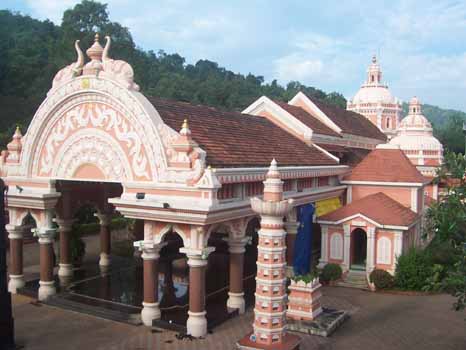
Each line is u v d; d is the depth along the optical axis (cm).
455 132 9556
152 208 1884
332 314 2100
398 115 5712
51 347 1780
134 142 2002
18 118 6019
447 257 2591
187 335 1862
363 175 3067
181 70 12912
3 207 1764
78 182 2709
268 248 1578
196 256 1866
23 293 2412
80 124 2150
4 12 9375
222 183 1900
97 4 8431
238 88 10138
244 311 2155
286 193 2419
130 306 2186
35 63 7188
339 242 2719
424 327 2012
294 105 3722
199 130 2189
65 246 2725
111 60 2059
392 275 2564
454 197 1406
